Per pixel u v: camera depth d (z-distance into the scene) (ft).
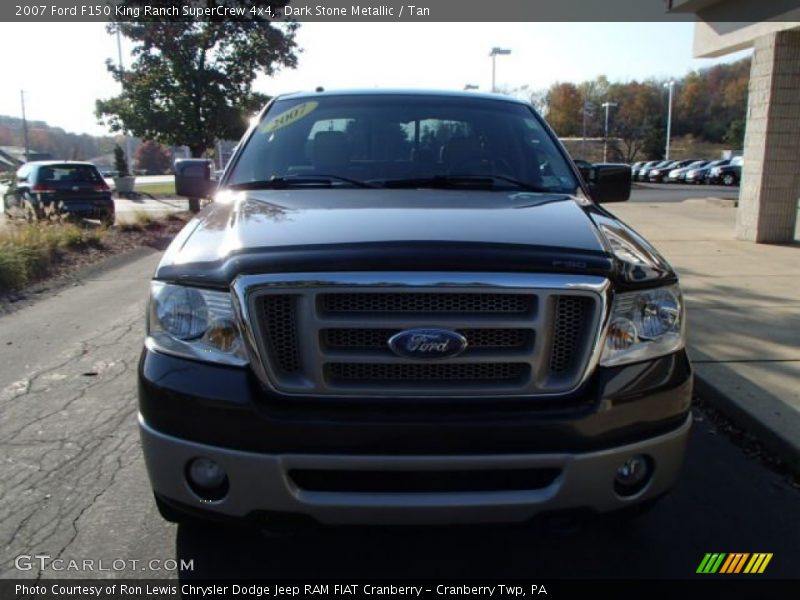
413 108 12.85
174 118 56.54
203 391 7.32
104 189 51.65
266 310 7.32
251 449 7.19
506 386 7.38
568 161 12.33
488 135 12.40
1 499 10.56
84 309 23.53
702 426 13.67
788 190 34.47
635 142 255.70
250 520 7.44
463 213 8.89
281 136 12.36
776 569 8.92
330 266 7.22
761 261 29.27
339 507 7.25
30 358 17.83
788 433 12.19
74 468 11.61
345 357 7.26
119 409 14.28
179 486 7.53
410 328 7.21
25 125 256.32
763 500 10.71
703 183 144.97
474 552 9.22
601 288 7.45
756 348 17.12
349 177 11.50
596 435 7.34
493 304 7.30
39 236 34.27
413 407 7.30
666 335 8.10
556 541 9.46
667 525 9.92
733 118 312.71
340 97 13.20
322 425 7.11
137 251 37.55
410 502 7.24
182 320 7.71
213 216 9.57
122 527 9.78
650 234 38.45
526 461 7.22
